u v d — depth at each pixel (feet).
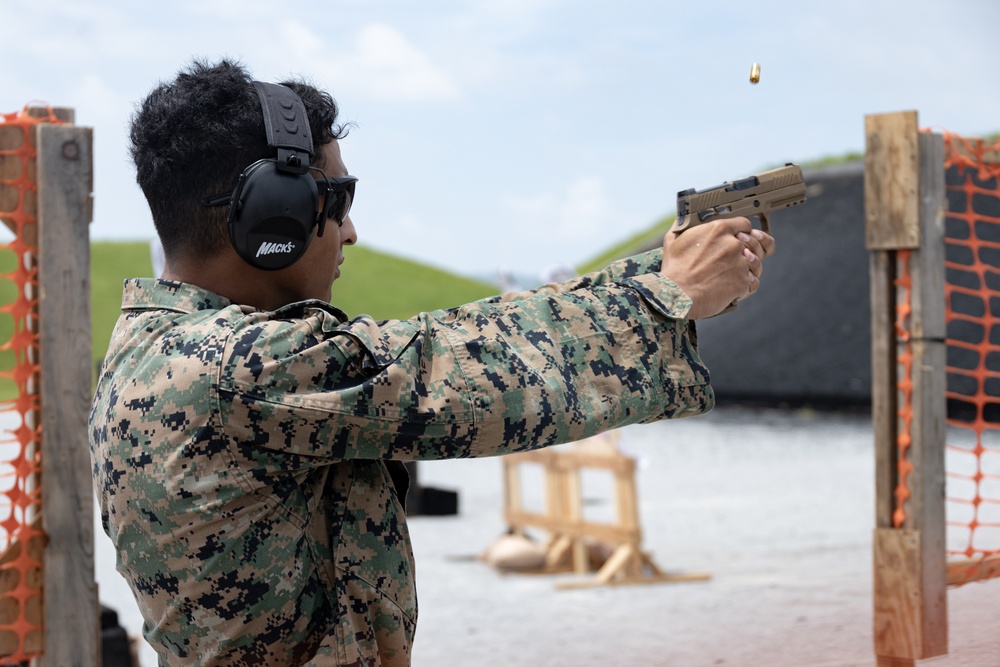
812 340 61.00
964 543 21.67
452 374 4.47
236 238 4.61
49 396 10.09
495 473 42.91
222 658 4.58
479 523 31.45
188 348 4.47
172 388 4.42
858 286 63.05
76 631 10.18
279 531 4.50
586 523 23.67
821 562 22.47
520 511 25.72
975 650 11.18
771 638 14.67
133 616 20.11
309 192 4.69
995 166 10.98
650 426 54.49
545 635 17.53
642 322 4.77
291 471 4.47
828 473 37.99
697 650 14.71
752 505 31.60
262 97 4.70
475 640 17.61
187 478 4.40
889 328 10.48
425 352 4.50
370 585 4.64
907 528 10.28
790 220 70.95
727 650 14.37
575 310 4.73
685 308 4.78
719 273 4.94
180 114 4.69
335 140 5.04
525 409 4.48
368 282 109.19
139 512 4.51
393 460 4.87
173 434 4.40
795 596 18.29
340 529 4.63
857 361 57.93
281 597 4.52
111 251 103.81
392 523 4.79
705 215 5.15
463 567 25.07
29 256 10.20
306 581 4.58
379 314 101.14
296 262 4.86
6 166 10.04
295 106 4.76
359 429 4.36
